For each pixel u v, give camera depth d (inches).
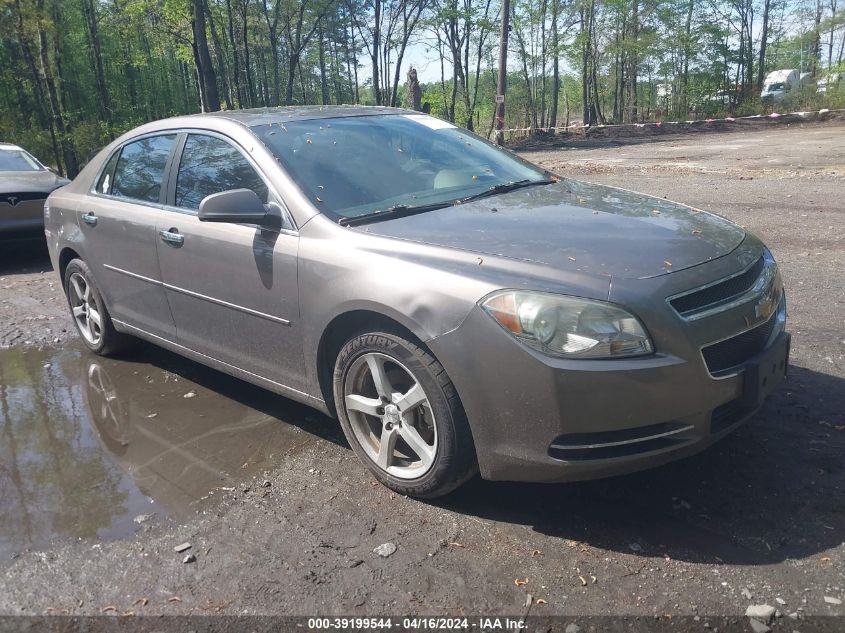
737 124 1155.9
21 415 165.9
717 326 104.3
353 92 2020.2
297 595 99.0
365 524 114.9
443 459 112.8
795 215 330.0
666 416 100.9
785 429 135.9
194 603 98.7
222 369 156.9
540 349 100.3
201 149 158.1
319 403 135.3
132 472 136.2
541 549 105.8
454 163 157.5
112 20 1235.9
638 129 1189.7
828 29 1430.9
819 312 200.1
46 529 118.4
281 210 135.1
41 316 244.2
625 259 107.5
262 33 1444.4
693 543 104.9
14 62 1120.2
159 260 161.9
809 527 106.7
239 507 121.7
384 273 115.5
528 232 118.3
